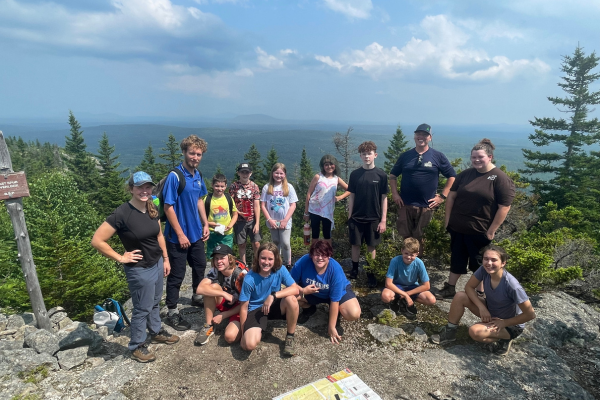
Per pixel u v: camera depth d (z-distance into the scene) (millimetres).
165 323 3953
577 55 29016
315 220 5141
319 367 3162
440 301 4457
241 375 3055
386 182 4727
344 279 3672
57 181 21547
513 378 3045
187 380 2994
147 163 47344
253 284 3402
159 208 3797
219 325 3867
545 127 30234
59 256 12430
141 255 3141
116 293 14602
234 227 5336
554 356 3395
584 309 4586
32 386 2867
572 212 11188
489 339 3291
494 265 3152
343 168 25859
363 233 4957
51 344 3363
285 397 2689
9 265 14203
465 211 4074
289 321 3346
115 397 2748
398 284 4117
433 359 3287
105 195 37719
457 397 2779
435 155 4629
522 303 3109
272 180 5227
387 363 3227
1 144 3527
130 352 3475
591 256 6234
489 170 3943
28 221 17812
